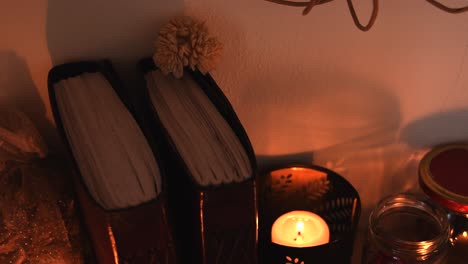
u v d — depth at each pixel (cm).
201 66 50
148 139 49
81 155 48
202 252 50
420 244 56
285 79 56
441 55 56
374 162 62
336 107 58
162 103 51
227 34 53
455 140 61
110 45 52
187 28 50
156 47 50
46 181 52
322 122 59
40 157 53
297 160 61
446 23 55
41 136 52
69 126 49
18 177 51
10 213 51
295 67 56
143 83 52
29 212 52
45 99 53
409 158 62
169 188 53
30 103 53
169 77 53
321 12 53
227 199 48
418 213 60
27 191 52
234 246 50
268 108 57
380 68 56
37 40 51
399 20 54
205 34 50
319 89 57
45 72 52
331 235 63
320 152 61
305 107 58
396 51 56
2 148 51
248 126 58
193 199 48
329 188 61
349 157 61
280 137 59
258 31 54
